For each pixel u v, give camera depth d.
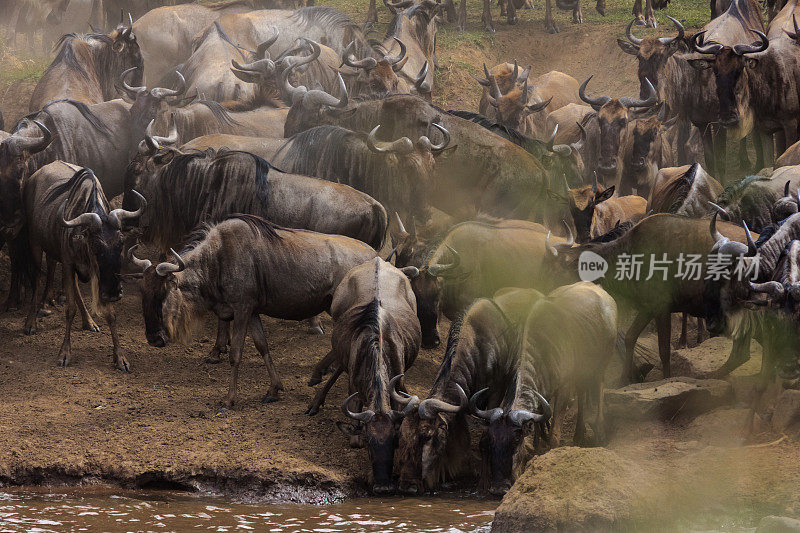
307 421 33.84
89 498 28.84
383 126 44.88
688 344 41.62
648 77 59.78
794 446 29.98
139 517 27.16
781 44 51.72
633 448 31.00
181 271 33.41
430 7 68.62
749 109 51.78
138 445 31.55
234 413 34.34
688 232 33.91
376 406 29.33
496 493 28.02
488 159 43.69
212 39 59.03
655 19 80.31
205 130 47.81
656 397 32.91
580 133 58.34
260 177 38.88
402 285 32.69
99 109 48.03
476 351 30.36
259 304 34.66
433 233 39.22
